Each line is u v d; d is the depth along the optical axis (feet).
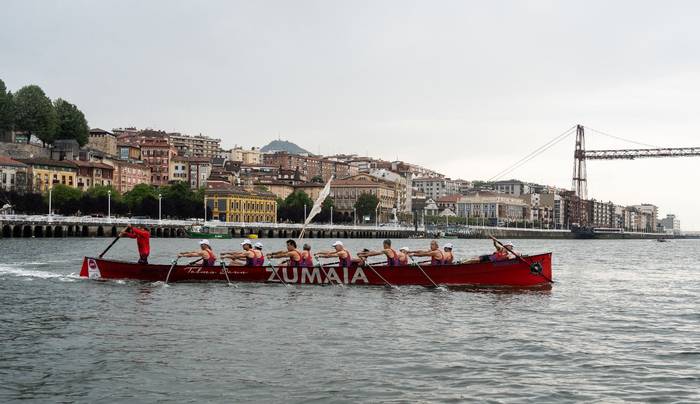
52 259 205.36
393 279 128.47
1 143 616.39
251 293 118.52
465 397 57.06
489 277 128.67
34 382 60.64
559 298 118.93
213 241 447.42
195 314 95.86
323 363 67.51
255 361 68.13
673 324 94.22
